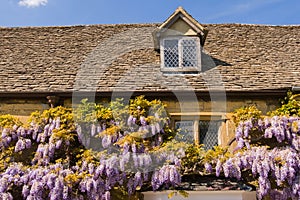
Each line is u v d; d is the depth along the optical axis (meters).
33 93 9.09
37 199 7.60
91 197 7.71
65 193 7.56
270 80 9.52
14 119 8.83
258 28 12.60
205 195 7.66
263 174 7.82
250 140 8.66
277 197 7.97
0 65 10.34
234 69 10.01
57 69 10.12
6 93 9.09
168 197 7.51
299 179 7.86
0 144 8.54
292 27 12.73
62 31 12.38
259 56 10.77
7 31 12.39
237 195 7.62
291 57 10.76
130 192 7.83
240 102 9.22
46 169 7.88
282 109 8.91
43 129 8.66
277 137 8.38
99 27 12.54
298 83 9.34
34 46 11.45
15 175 7.88
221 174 8.12
